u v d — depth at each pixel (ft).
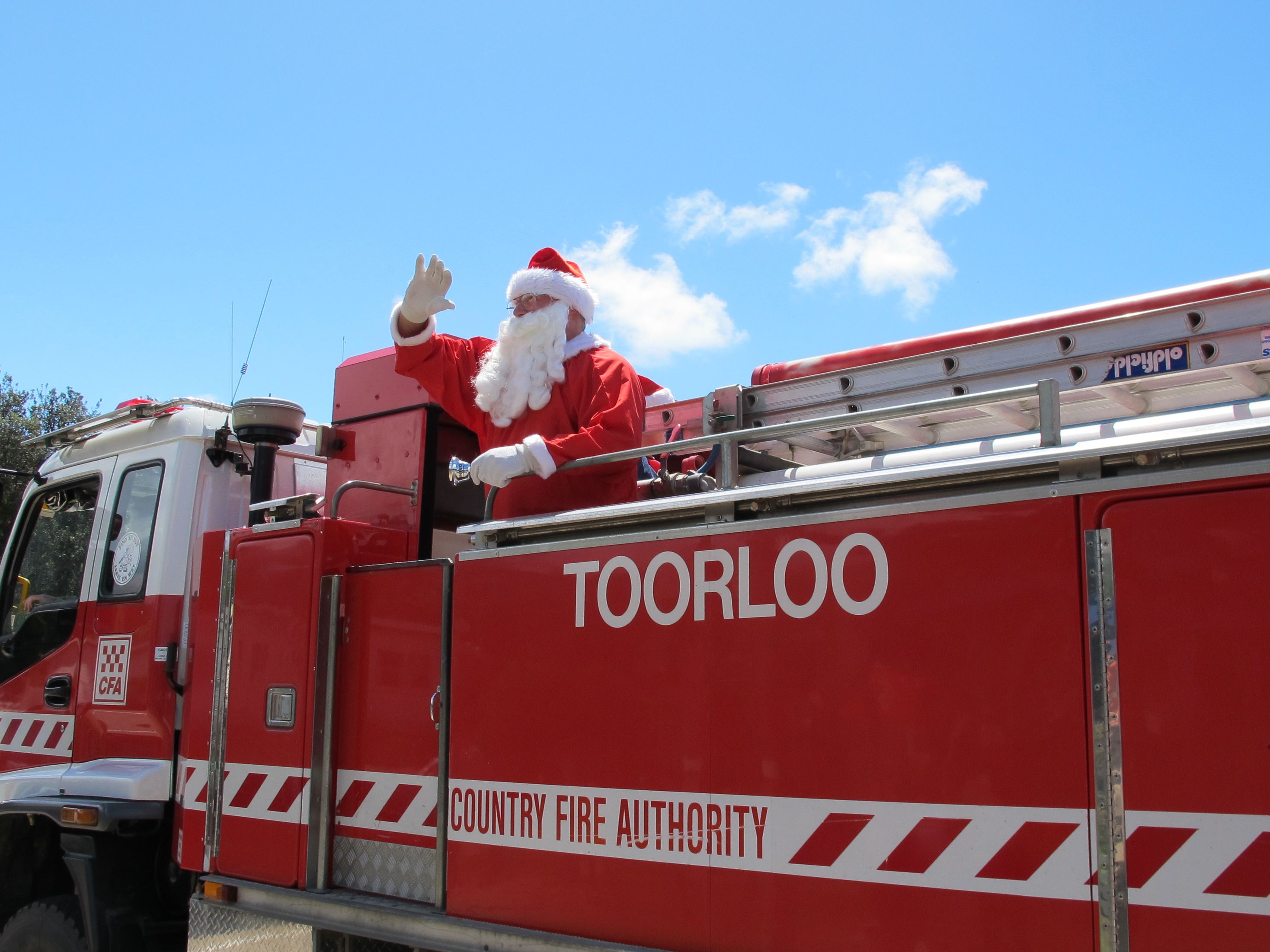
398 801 10.34
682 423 13.37
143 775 13.51
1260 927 5.84
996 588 7.02
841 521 7.75
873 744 7.36
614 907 8.46
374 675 10.80
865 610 7.54
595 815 8.71
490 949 9.14
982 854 6.81
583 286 12.24
